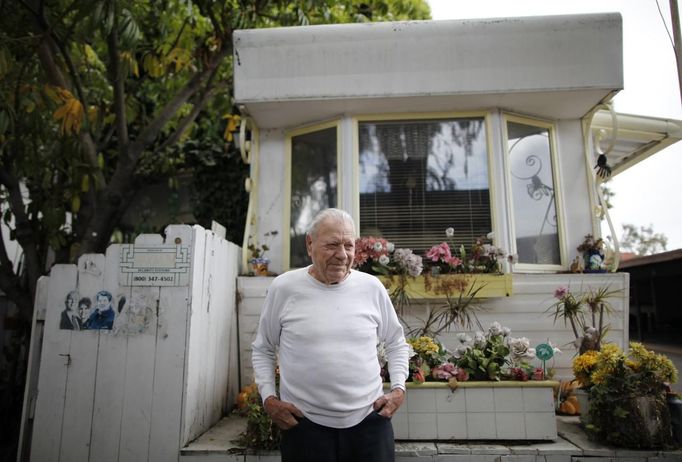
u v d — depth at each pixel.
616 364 2.38
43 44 3.79
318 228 1.77
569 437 2.44
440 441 2.38
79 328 2.52
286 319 1.71
